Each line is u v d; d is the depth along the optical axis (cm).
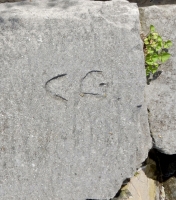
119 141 93
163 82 105
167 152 107
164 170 125
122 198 108
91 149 92
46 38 87
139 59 91
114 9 91
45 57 88
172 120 106
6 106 89
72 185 93
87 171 93
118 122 92
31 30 87
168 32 103
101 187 95
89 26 88
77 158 92
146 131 104
